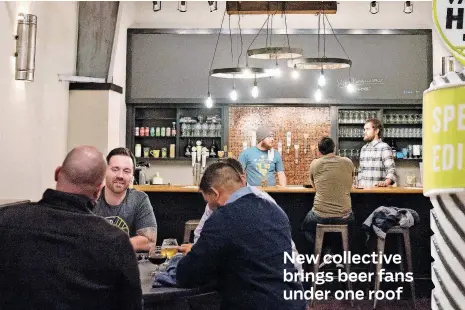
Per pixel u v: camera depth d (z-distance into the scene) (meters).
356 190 4.99
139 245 2.86
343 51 7.63
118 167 3.01
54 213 1.61
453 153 0.72
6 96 4.31
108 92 5.80
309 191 5.10
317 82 7.62
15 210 1.62
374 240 4.86
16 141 4.51
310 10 5.92
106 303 1.61
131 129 7.75
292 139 7.80
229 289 2.14
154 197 5.52
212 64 7.71
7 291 1.56
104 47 5.89
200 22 7.85
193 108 7.95
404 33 7.57
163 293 2.10
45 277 1.54
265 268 2.10
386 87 7.55
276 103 7.63
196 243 2.15
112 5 5.89
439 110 0.73
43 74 5.12
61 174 1.71
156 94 7.69
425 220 5.17
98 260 1.58
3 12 4.23
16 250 1.56
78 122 5.79
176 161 7.90
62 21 5.53
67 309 1.55
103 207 3.07
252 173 6.34
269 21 7.83
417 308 4.59
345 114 7.70
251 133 7.79
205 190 2.38
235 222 2.12
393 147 7.67
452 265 0.72
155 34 7.73
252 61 7.71
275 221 2.20
